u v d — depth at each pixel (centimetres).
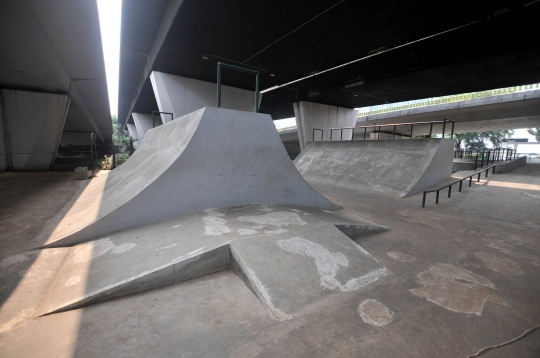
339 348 194
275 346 194
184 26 983
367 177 955
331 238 350
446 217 571
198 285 272
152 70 1488
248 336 203
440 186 873
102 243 337
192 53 1238
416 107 2505
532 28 933
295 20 934
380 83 1620
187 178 425
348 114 2530
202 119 446
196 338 200
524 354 193
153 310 232
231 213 417
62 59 1215
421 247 395
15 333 199
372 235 443
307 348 193
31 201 632
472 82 1577
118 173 717
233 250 294
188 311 231
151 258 287
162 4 992
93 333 202
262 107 2744
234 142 472
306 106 2233
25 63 1070
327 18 919
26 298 241
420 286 283
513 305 254
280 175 517
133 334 202
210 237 322
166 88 1520
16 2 790
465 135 4397
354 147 1156
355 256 324
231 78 1606
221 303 244
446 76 1459
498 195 762
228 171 462
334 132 2452
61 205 591
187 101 1592
